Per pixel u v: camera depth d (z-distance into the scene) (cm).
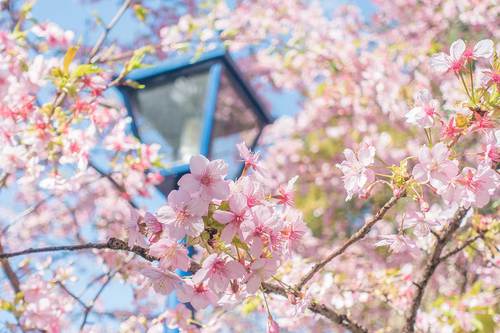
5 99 343
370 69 661
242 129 451
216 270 205
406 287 414
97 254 525
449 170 218
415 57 657
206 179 203
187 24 588
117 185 484
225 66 434
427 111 228
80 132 366
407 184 225
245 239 203
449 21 716
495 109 222
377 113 756
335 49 700
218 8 650
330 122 880
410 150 731
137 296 523
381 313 620
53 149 360
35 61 339
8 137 349
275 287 241
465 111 225
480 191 218
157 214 200
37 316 411
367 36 754
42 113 350
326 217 888
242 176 219
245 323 656
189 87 431
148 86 435
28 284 420
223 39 647
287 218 220
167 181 423
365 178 227
